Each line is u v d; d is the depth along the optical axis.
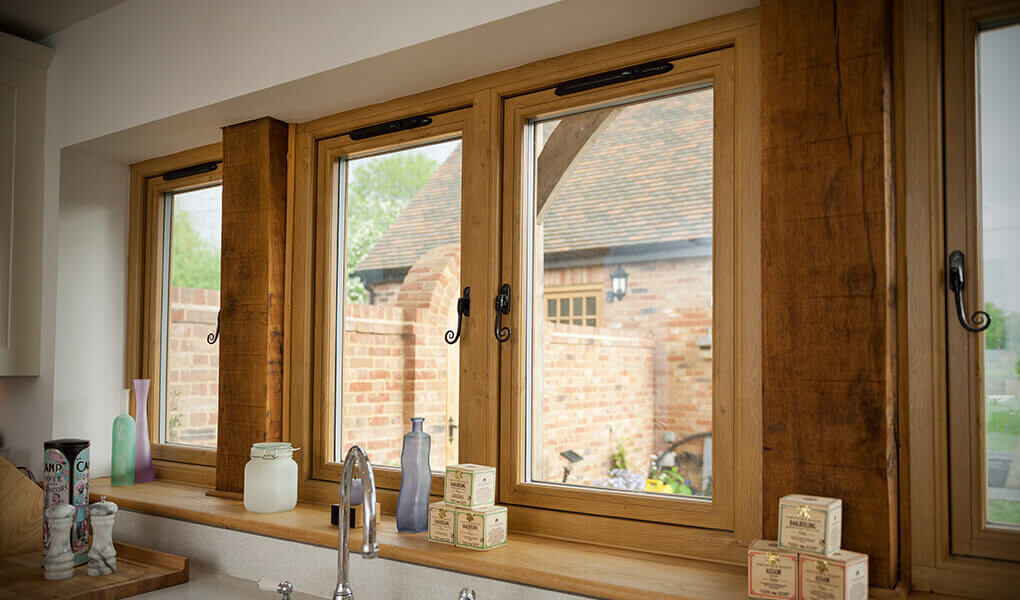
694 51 1.60
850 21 1.30
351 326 2.21
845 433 1.28
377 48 1.77
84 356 2.61
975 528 1.29
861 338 1.27
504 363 1.84
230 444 2.23
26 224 2.51
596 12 1.53
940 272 1.33
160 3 2.28
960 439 1.31
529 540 1.70
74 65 2.53
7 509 2.07
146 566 1.96
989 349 1.30
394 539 1.70
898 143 1.36
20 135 2.49
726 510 1.52
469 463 1.85
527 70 1.82
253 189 2.23
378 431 2.11
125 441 2.45
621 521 1.64
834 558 1.19
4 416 2.71
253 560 1.90
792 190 1.34
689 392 2.49
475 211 1.89
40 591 1.72
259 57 2.00
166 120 2.25
